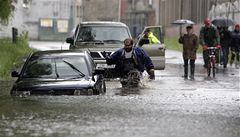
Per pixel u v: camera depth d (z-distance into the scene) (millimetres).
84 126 23766
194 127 23750
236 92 40000
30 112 27781
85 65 36438
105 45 51875
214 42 58312
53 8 197125
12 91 34531
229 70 65500
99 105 30312
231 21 84375
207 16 142125
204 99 34656
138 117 26359
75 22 199875
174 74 58500
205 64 66750
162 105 31000
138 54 42688
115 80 48344
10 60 62656
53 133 22172
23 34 100562
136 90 40875
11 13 78188
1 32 87125
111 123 24562
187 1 165500
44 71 35938
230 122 25156
